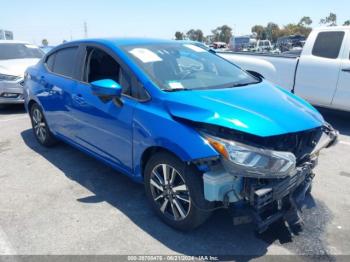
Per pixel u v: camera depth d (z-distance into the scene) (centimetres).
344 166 450
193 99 285
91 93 367
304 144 297
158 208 311
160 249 279
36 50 935
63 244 286
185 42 426
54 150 509
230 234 298
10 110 795
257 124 257
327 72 618
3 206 346
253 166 241
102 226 310
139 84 315
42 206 346
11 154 496
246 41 5153
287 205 282
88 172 429
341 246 282
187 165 270
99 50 375
